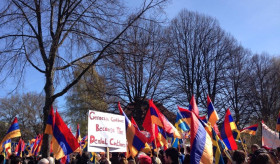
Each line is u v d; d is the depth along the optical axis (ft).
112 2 35.58
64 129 24.12
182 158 23.21
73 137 23.97
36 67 34.63
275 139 32.78
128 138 24.12
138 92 80.23
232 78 94.27
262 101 97.76
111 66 36.88
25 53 34.32
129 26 35.47
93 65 36.45
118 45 35.65
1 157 23.29
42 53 34.47
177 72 88.94
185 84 88.38
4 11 33.19
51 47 33.65
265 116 90.74
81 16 35.37
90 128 18.85
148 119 27.48
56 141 23.79
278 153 22.85
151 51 37.93
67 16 34.35
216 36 94.32
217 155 18.79
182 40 92.17
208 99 28.89
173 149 15.60
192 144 16.52
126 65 36.63
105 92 71.20
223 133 31.37
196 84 90.89
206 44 92.79
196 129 16.87
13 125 31.27
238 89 95.50
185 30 92.79
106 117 19.85
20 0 34.09
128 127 24.38
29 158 34.35
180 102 85.92
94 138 18.83
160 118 26.76
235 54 96.02
